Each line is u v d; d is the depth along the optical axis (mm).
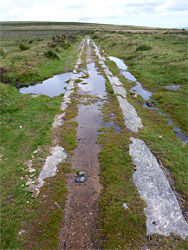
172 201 6312
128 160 8219
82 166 8125
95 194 6758
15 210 6133
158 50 28750
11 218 5883
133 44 37000
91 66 26828
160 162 8094
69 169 7887
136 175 7418
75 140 9930
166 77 18781
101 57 32938
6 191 6820
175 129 11078
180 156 8391
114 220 5762
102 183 7207
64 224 5758
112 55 35000
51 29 109500
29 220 5840
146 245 5117
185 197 6516
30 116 12320
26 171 7711
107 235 5398
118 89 17281
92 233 5508
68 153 8914
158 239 5234
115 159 8336
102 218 5895
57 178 7410
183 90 15680
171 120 12086
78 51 38719
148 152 8703
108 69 24703
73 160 8477
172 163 7969
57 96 15992
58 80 20938
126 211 5996
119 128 11023
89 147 9398
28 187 7000
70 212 6125
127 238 5301
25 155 8672
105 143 9586
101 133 10594
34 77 20938
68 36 58750
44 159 8422
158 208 6062
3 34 75062
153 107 14000
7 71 20031
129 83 19266
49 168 7918
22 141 9672
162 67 21266
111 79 20391
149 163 8008
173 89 16375
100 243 5246
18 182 7203
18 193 6734
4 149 9039
